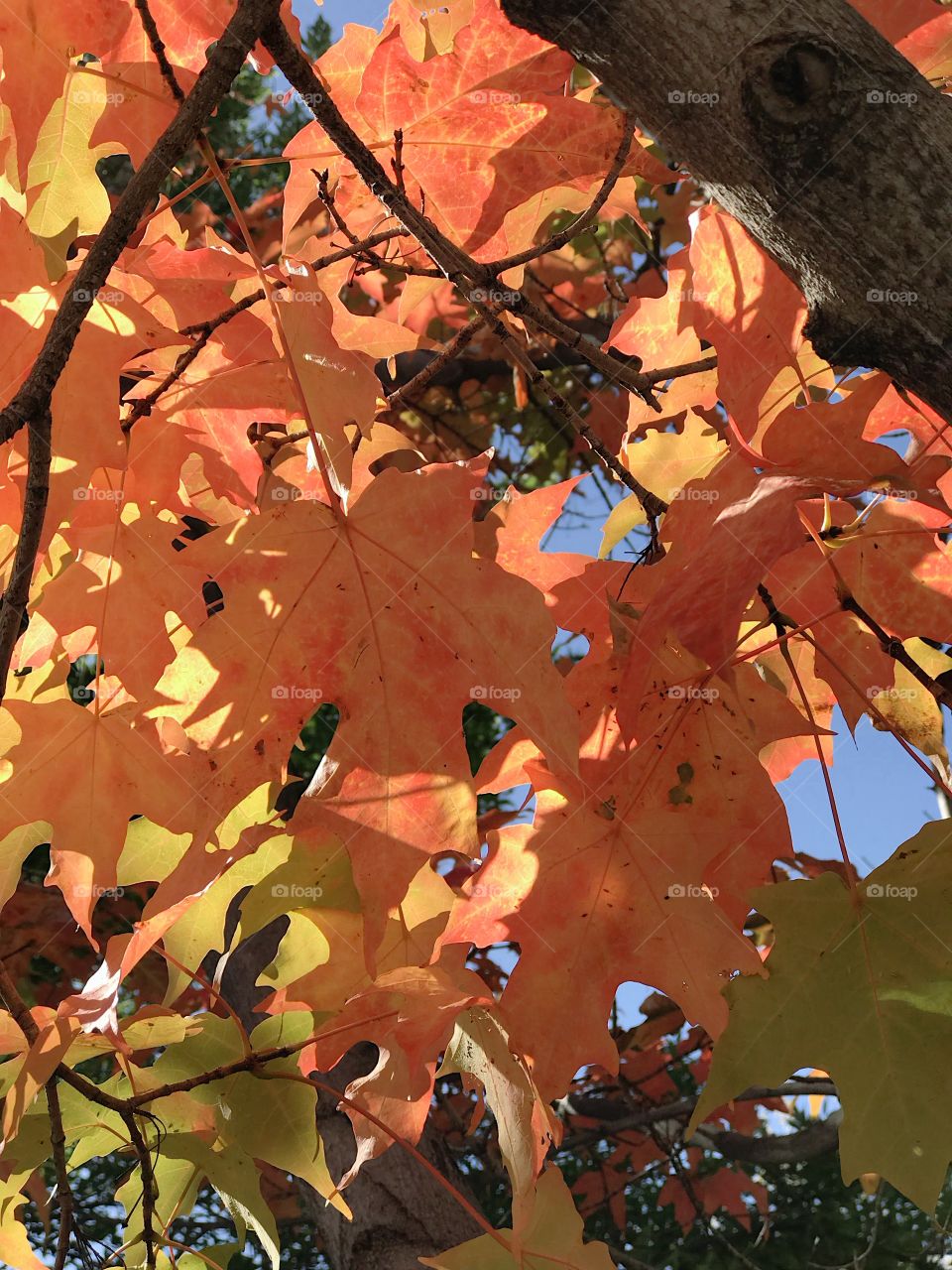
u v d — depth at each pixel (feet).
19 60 1.54
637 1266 3.62
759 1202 4.25
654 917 1.48
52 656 1.71
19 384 1.45
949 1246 4.24
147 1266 1.60
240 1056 1.69
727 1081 1.41
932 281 1.22
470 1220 2.31
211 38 1.60
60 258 1.71
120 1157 3.76
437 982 1.47
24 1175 1.71
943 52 1.78
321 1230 2.36
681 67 1.25
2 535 1.64
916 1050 1.41
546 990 1.47
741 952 1.46
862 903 1.45
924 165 1.21
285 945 1.65
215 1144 1.72
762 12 1.23
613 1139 4.17
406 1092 1.50
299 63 1.46
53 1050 1.38
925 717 1.78
